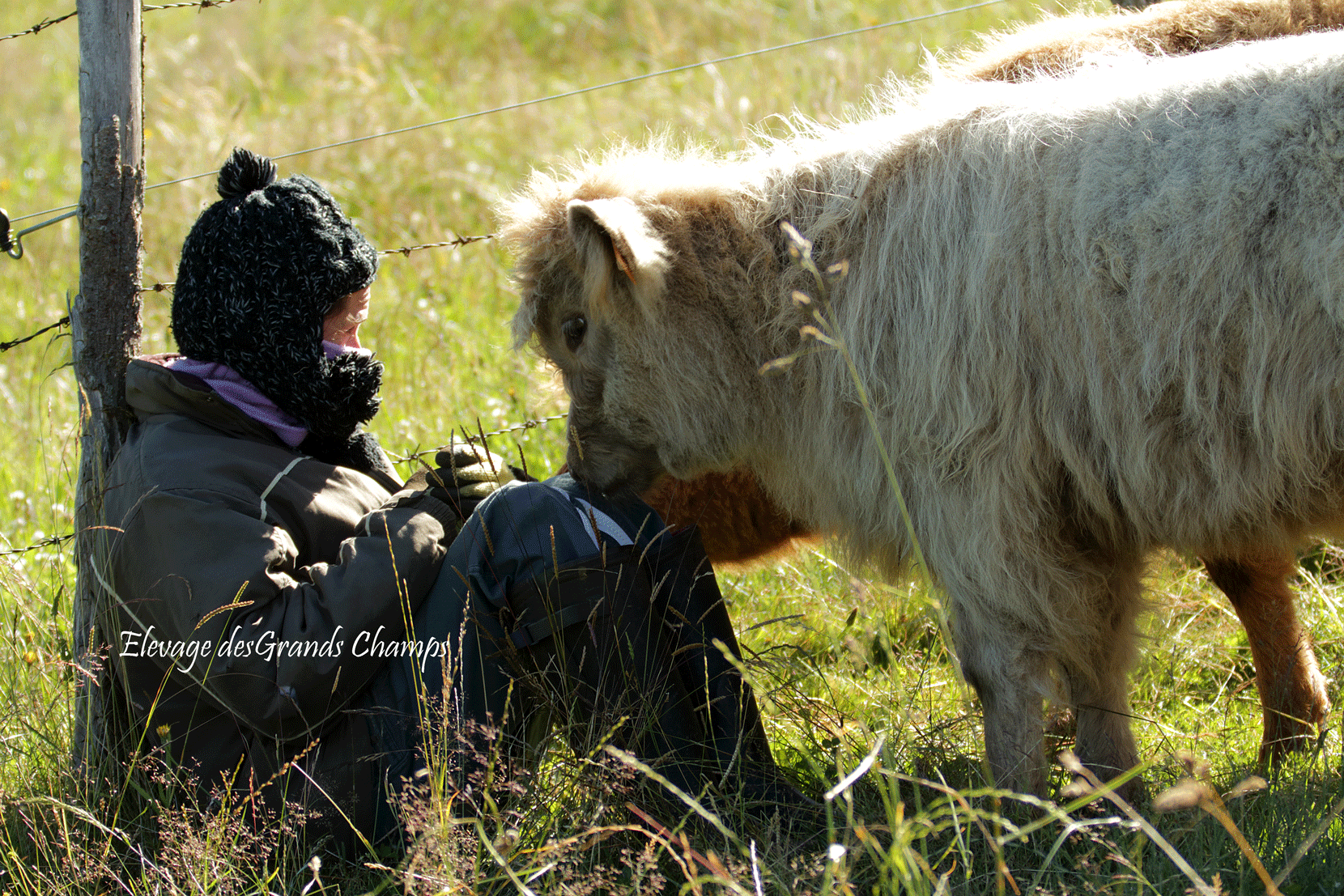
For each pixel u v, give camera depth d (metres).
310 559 6.10
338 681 5.71
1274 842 5.31
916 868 4.39
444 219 15.28
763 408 6.30
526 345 6.65
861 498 6.00
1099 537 5.91
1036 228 5.44
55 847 5.87
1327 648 7.65
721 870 4.77
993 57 6.89
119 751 6.36
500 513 5.96
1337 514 5.59
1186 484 5.47
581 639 5.85
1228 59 5.42
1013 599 5.66
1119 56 6.10
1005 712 5.76
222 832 5.43
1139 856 4.89
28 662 6.71
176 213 15.70
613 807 5.64
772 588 8.67
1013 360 5.50
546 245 6.21
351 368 6.22
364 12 25.03
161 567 5.71
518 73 21.11
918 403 5.67
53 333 13.60
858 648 6.09
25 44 26.31
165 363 6.23
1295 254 4.98
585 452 6.52
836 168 6.09
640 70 20.33
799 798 5.91
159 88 20.70
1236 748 6.82
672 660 5.91
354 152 17.12
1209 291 5.14
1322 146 4.93
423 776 5.66
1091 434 5.53
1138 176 5.25
